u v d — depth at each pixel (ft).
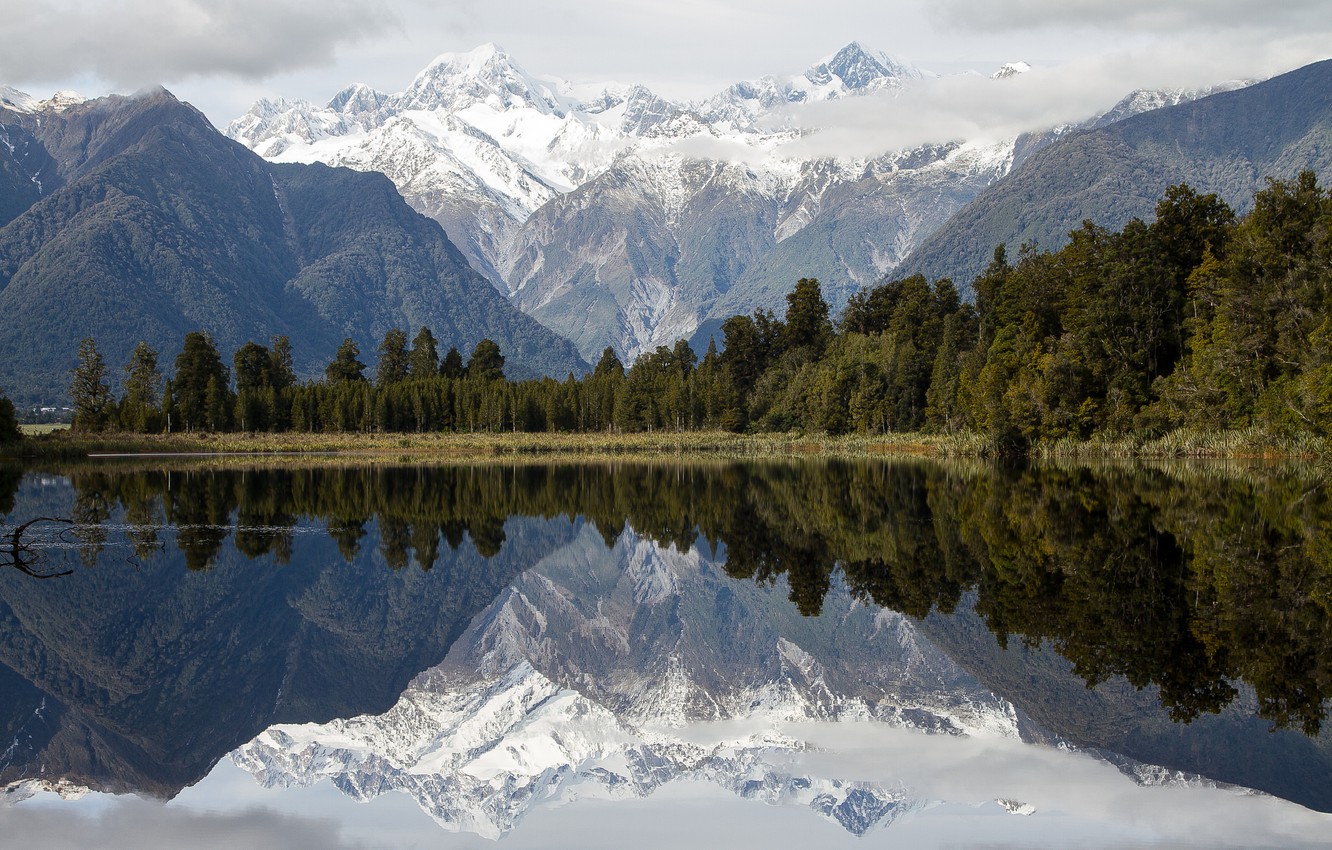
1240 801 71.15
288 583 160.15
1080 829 68.59
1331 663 95.66
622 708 109.40
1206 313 351.05
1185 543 157.58
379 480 344.90
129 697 108.47
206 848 71.20
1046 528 180.55
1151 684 93.09
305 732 100.12
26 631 130.93
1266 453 317.01
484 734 103.14
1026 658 103.45
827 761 84.28
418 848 71.67
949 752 84.53
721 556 181.78
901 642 115.14
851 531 195.72
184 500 269.85
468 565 178.09
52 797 81.15
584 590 161.68
